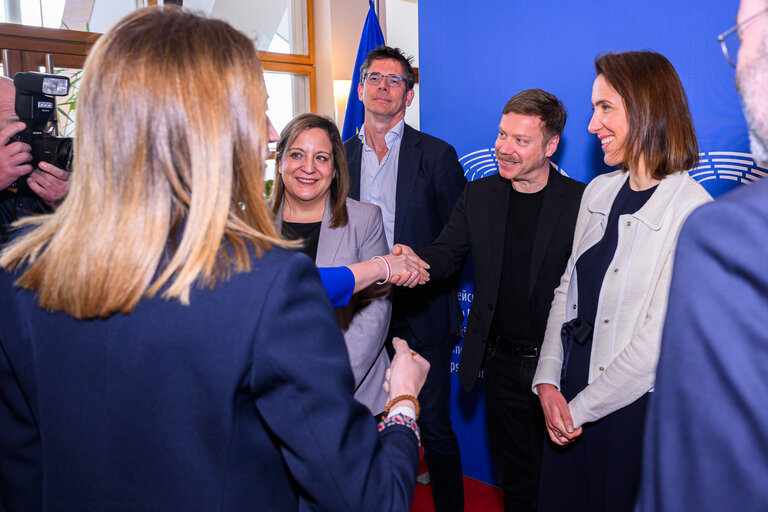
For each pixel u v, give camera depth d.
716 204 0.48
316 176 1.93
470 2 2.51
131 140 0.64
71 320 0.67
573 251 1.73
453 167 2.55
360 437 0.67
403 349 0.98
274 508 0.69
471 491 2.70
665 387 0.49
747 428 0.43
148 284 0.64
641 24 2.06
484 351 2.11
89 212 0.65
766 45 0.51
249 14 5.74
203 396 0.63
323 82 5.99
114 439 0.65
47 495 0.68
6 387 0.73
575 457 1.60
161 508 0.64
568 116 2.28
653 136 1.45
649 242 1.43
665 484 0.48
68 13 4.57
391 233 2.70
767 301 0.43
